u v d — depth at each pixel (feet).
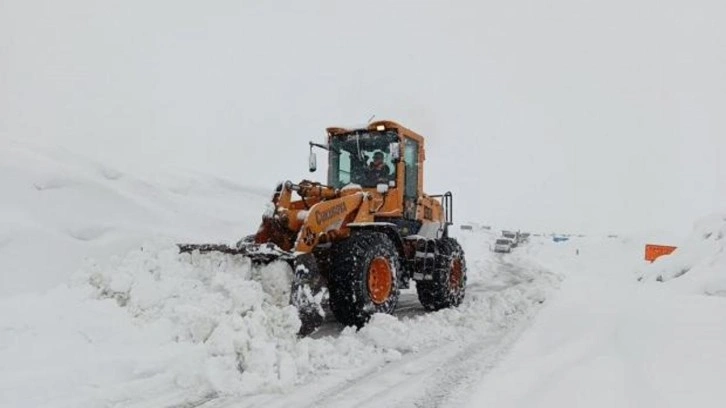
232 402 10.69
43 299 14.08
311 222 16.74
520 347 15.19
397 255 19.16
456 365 13.51
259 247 15.42
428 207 25.17
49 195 20.86
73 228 20.10
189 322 12.85
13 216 18.88
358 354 14.12
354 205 19.24
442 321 18.85
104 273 14.67
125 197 23.75
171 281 14.48
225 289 14.28
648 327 15.74
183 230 24.56
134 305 13.78
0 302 14.12
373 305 17.25
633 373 11.16
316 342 14.19
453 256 23.79
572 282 33.12
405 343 15.10
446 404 10.62
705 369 10.96
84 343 12.17
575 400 9.73
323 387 11.75
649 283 30.04
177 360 11.79
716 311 18.07
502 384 11.41
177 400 10.56
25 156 22.15
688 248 30.30
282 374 11.82
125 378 11.07
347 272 16.67
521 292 25.61
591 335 15.90
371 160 22.49
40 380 10.34
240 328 12.60
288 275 15.05
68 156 24.93
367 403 10.75
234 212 30.07
